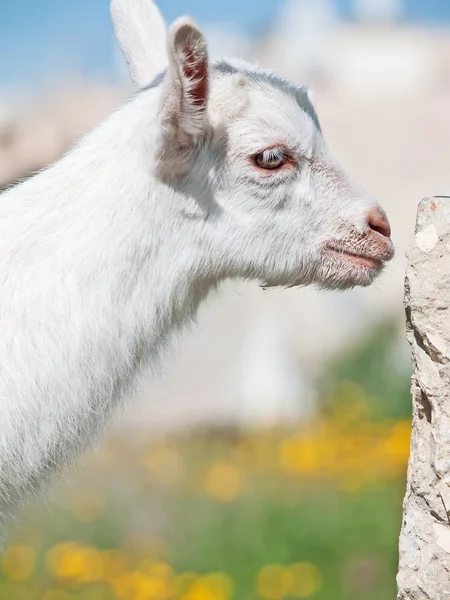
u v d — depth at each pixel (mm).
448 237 5043
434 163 23141
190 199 7055
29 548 10500
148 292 6957
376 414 16797
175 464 15203
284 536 10961
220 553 10789
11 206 6770
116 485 13797
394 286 19219
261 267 7508
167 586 9656
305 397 18391
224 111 7137
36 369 6418
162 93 6625
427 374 5074
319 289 7867
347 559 10453
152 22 8031
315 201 7500
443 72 38031
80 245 6668
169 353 7500
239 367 18578
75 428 6719
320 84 32875
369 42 40219
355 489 12211
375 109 25938
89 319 6590
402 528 5277
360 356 18359
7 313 6438
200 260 7246
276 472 13797
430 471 5066
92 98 18188
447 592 5031
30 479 6742
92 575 9906
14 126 15734
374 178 22938
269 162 7234
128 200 6848
